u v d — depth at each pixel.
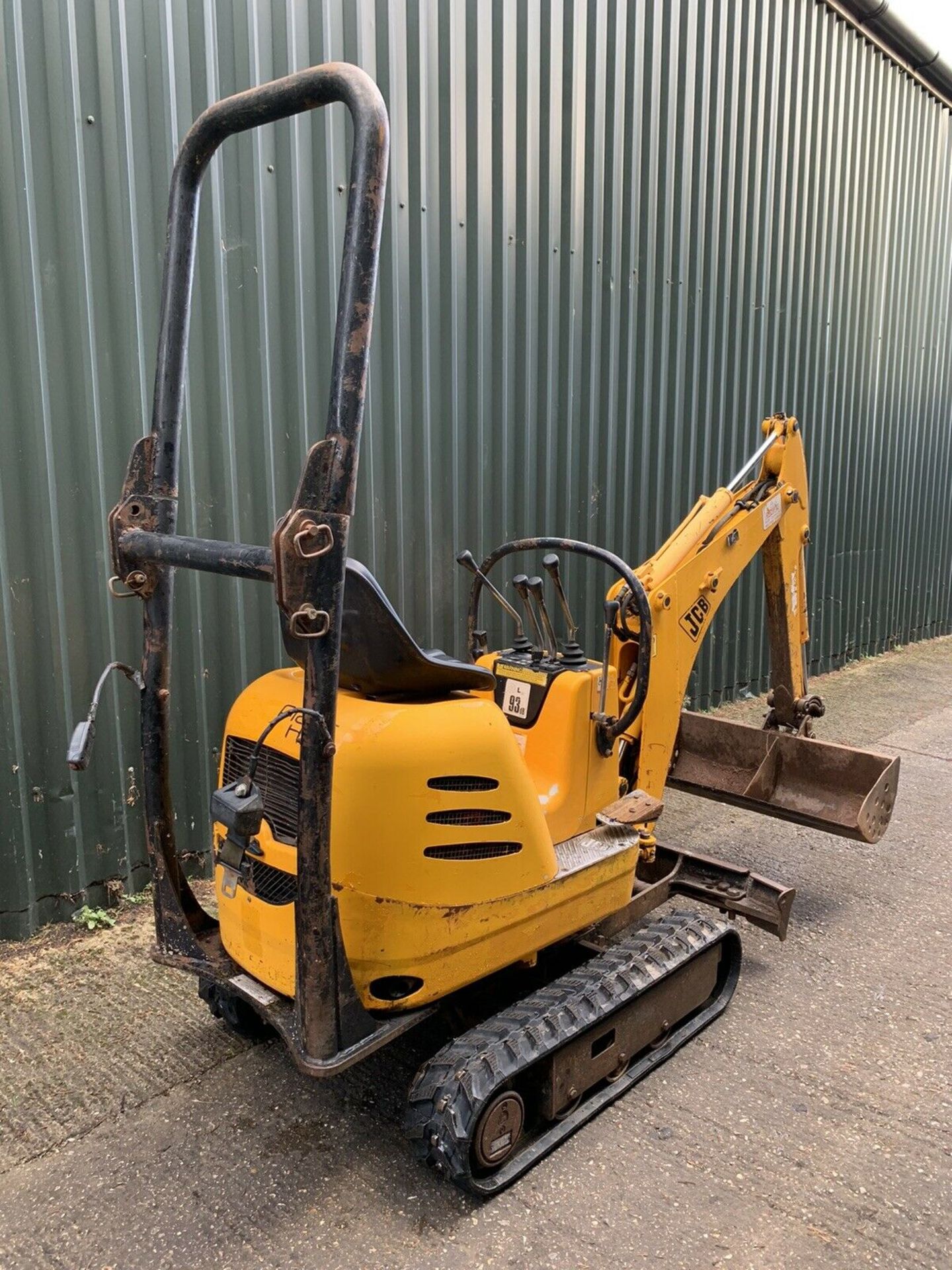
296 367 3.94
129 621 3.59
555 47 4.84
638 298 5.69
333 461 1.74
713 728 4.07
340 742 2.10
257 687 2.45
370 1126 2.47
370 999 2.14
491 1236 2.10
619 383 5.65
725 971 3.08
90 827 3.56
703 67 5.83
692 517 3.44
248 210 3.69
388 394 4.28
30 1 3.06
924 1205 2.21
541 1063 2.33
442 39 4.29
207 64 3.52
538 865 2.41
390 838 2.10
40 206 3.18
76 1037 2.84
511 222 4.77
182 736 3.80
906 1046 2.86
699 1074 2.70
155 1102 2.56
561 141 4.98
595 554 2.88
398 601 4.48
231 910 2.34
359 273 1.72
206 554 1.98
